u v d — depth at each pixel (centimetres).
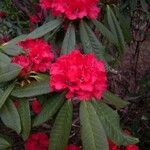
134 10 102
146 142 99
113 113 55
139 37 120
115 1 84
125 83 110
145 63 130
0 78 54
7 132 84
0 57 57
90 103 53
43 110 56
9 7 107
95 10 65
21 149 86
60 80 53
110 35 70
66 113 54
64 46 65
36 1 99
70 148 70
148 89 105
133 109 103
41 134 73
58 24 66
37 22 99
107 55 74
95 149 52
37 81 56
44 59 60
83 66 54
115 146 69
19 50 60
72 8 64
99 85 53
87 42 66
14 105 56
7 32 105
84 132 52
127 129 95
